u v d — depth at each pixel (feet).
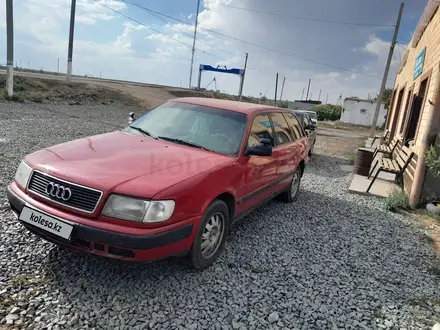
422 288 12.03
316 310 10.06
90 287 9.88
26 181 10.54
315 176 29.76
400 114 47.47
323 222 17.72
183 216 9.87
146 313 9.07
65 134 34.47
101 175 9.72
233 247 13.64
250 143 13.87
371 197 23.89
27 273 10.16
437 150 20.63
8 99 58.90
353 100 139.74
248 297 10.34
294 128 20.27
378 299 11.03
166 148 12.50
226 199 12.63
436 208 20.34
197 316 9.19
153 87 150.30
